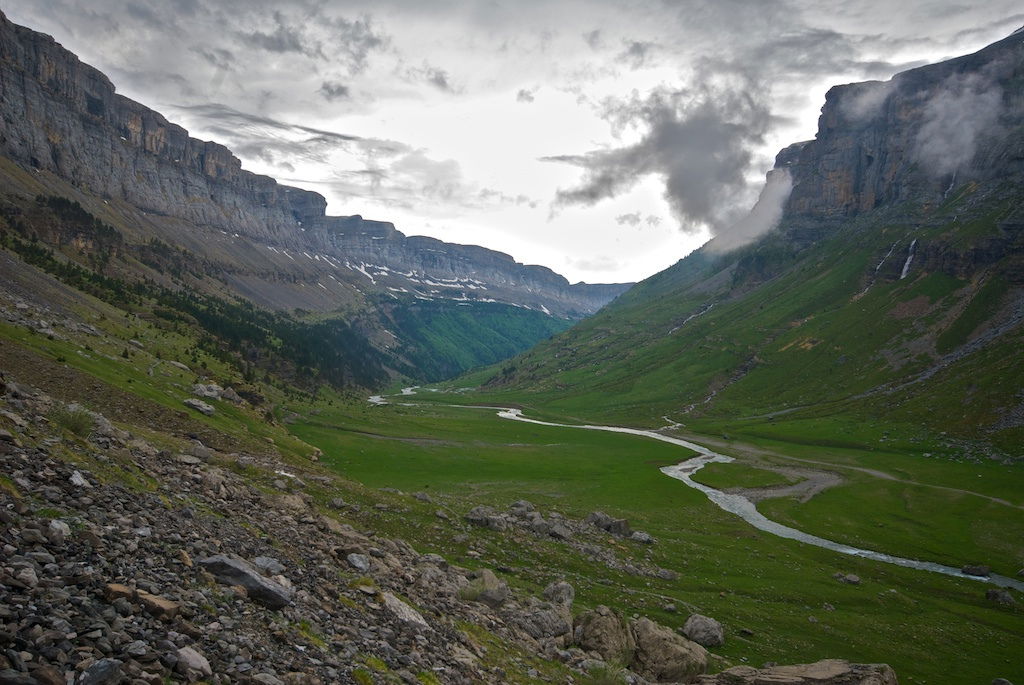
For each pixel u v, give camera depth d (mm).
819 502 122688
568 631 30781
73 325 121875
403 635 18141
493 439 188250
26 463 16688
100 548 13562
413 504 58812
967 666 48812
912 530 103625
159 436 51062
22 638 8867
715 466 160625
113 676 8773
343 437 139500
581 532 71312
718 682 25438
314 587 18422
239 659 11547
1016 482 139875
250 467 50906
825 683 24344
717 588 60625
